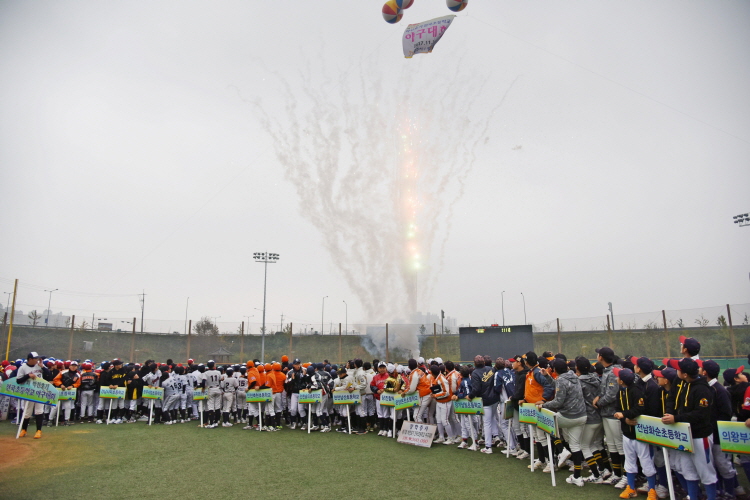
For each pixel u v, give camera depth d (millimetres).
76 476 8781
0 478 8633
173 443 12102
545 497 7355
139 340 30875
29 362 12703
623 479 7766
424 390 12336
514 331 23188
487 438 10680
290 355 32562
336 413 15062
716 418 6961
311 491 7773
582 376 8641
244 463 9805
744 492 7480
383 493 7648
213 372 15109
